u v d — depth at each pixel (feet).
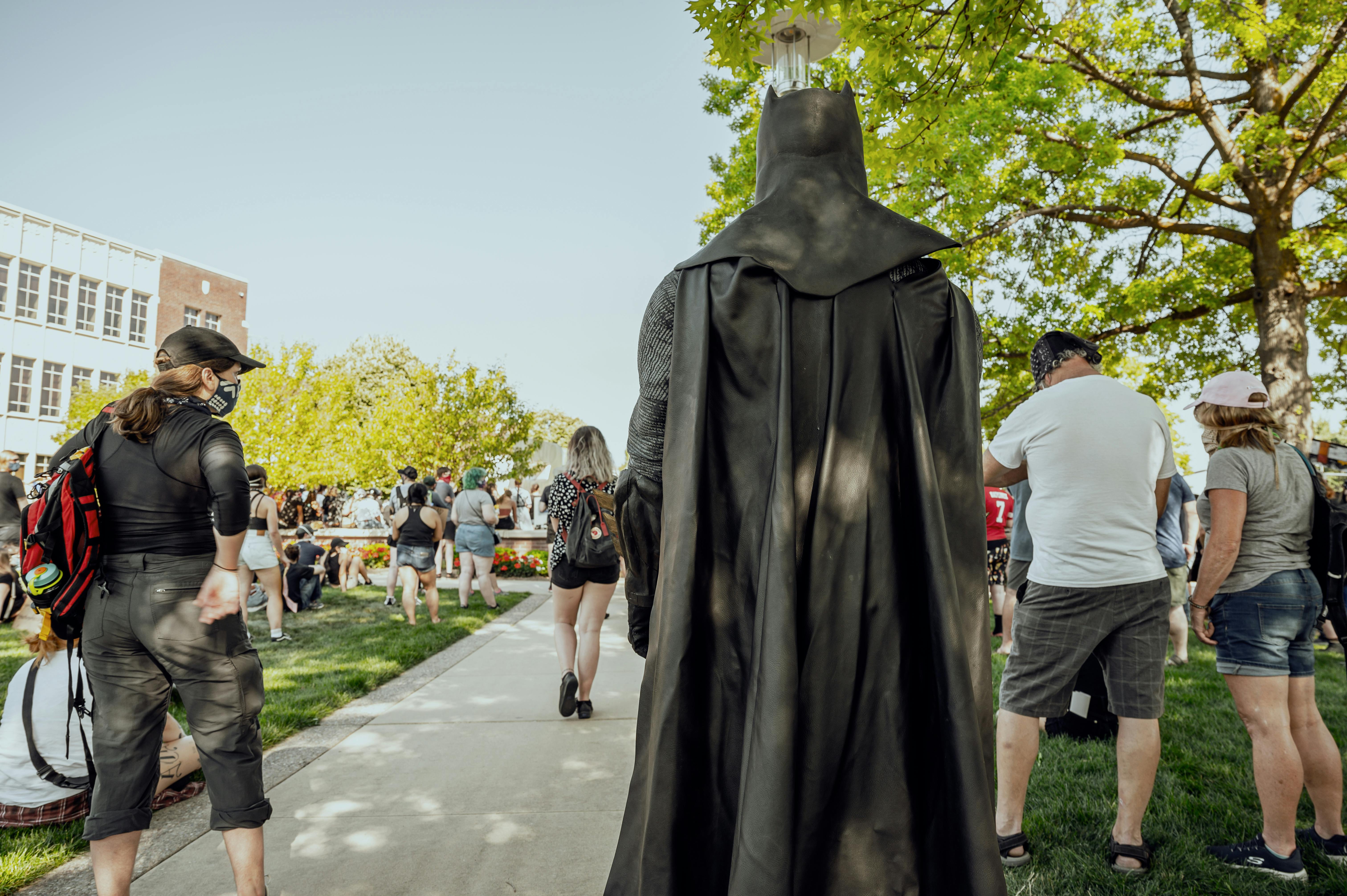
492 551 32.78
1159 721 10.44
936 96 13.30
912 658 3.76
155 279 123.95
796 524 3.63
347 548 43.83
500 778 11.82
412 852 9.25
